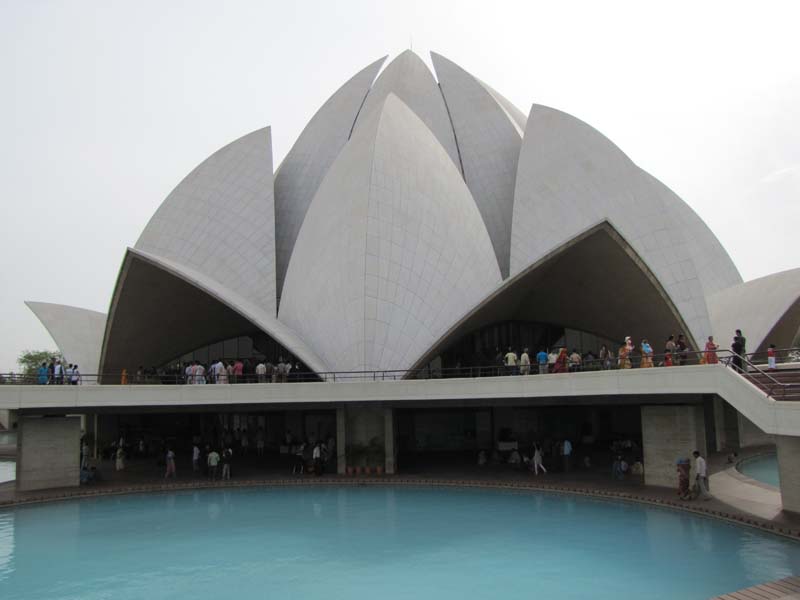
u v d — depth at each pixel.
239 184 32.41
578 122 29.80
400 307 25.47
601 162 28.45
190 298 29.86
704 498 15.41
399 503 17.06
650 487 17.44
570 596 9.43
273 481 20.61
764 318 29.28
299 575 10.90
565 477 19.98
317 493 19.02
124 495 19.45
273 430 29.66
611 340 31.06
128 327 30.34
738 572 10.27
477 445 27.42
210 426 31.86
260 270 30.75
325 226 27.77
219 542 13.29
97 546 13.21
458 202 28.53
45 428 20.39
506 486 18.86
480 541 12.79
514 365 21.44
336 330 25.78
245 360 33.97
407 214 26.59
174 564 11.76
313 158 35.78
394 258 25.78
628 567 10.73
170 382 32.97
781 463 13.95
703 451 17.23
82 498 18.97
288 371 24.48
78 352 32.47
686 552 11.47
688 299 24.98
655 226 26.02
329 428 27.88
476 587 9.97
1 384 20.41
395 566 11.23
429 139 29.69
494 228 32.88
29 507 17.83
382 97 36.19
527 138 31.12
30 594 10.25
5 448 34.12
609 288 26.66
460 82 37.62
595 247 24.23
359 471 22.02
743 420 26.78
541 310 30.34
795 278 29.64
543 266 24.92
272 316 29.28
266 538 13.52
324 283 26.64
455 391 20.62
